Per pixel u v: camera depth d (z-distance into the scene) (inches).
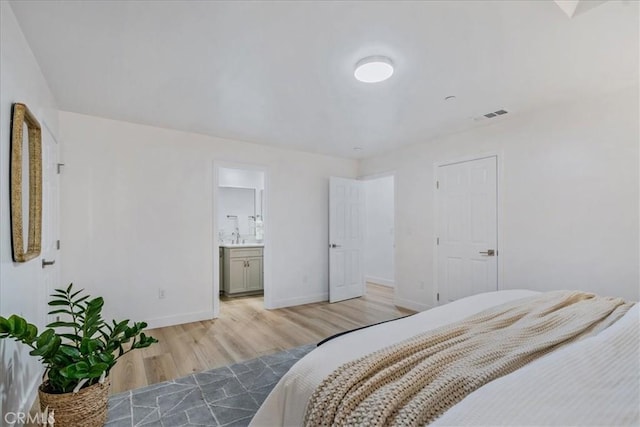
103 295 129.0
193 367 100.8
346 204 199.8
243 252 203.3
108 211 130.8
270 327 140.7
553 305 65.6
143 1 62.3
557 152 116.6
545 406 30.3
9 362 62.9
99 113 124.9
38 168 80.8
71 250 122.7
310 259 189.0
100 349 70.1
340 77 94.2
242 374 96.1
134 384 90.0
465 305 71.7
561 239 115.3
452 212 151.9
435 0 62.3
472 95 107.3
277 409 45.1
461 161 148.5
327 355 46.8
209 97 109.3
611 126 104.4
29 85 78.6
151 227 140.0
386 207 243.9
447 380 36.7
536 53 81.6
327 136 155.6
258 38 75.0
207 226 153.9
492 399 31.3
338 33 73.0
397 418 31.8
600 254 106.2
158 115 127.1
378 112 123.0
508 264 130.5
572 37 74.7
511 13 66.2
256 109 120.5
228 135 154.6
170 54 82.0
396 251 180.1
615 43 77.0
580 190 110.9
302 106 117.3
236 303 185.2
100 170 129.4
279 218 178.2
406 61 85.3
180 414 76.2
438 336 49.6
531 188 123.8
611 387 33.6
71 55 82.2
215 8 64.5
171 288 144.1
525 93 106.0
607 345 43.3
